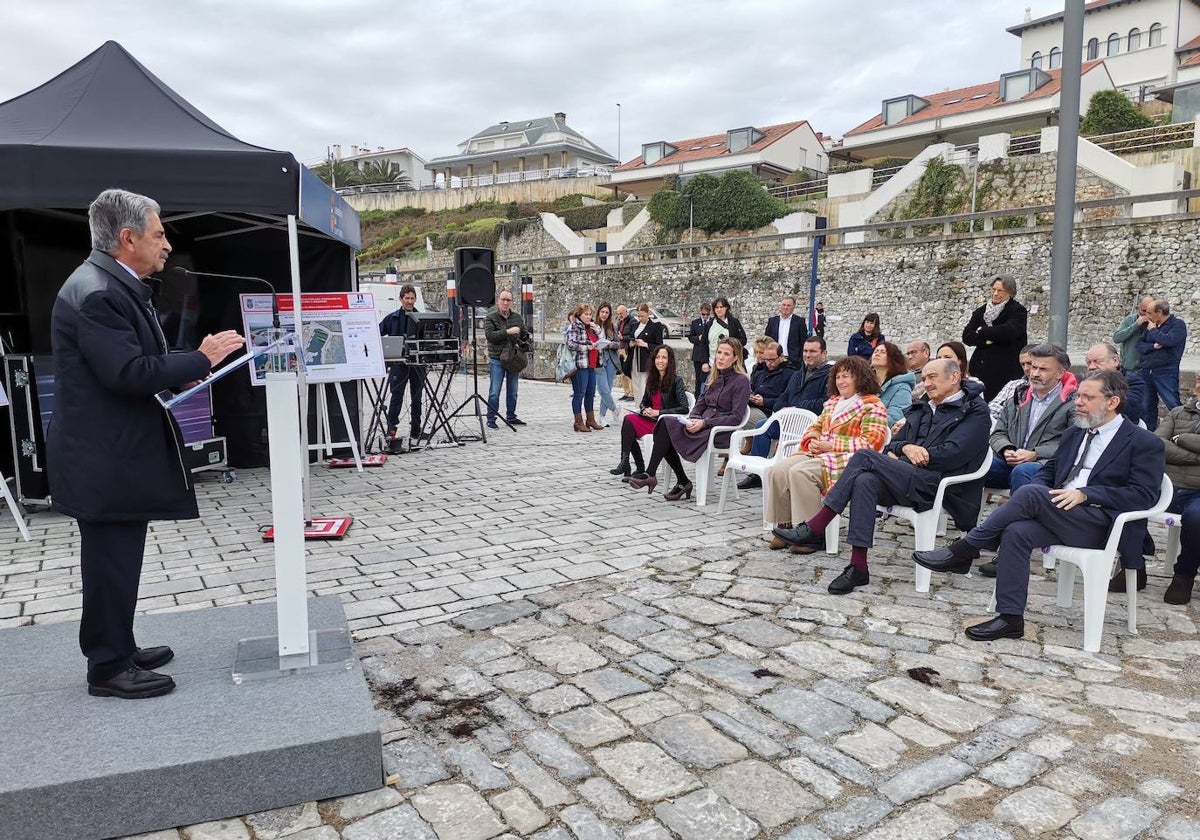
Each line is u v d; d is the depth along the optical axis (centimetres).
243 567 475
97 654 266
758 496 681
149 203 260
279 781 239
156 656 295
